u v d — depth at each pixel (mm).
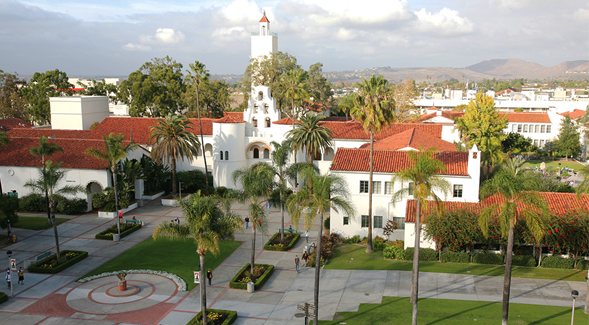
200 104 109938
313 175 34094
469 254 40906
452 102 142500
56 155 61094
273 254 45344
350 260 43156
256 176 39656
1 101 113562
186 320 31875
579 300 32781
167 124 63094
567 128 100625
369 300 34312
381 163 48094
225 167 68625
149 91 99000
